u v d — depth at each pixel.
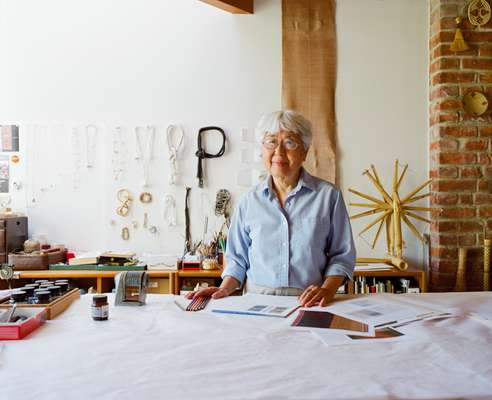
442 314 1.40
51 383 0.92
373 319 1.36
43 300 1.47
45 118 3.35
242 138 3.37
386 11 3.36
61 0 3.36
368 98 3.36
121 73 3.36
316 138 3.36
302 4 3.36
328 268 1.78
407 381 0.93
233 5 3.19
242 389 0.89
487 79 3.17
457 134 3.17
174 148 3.36
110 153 3.36
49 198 3.35
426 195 3.19
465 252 3.07
